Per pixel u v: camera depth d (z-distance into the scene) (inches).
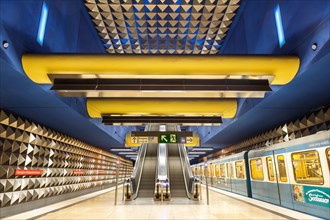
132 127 634.8
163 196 333.4
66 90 166.2
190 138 318.0
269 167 279.3
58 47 195.8
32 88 173.3
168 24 276.7
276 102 220.1
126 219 198.8
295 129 283.7
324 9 131.6
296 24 159.0
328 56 132.3
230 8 250.5
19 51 145.4
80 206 276.2
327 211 179.8
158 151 501.0
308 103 223.9
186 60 163.0
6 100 197.9
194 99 261.0
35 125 269.1
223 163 481.7
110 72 162.6
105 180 610.5
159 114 264.8
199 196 348.2
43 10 172.6
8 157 222.1
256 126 333.1
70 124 290.5
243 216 208.2
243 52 257.6
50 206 281.1
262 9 212.8
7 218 207.8
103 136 389.1
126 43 308.2
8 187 221.3
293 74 162.2
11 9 135.1
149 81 173.2
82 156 443.8
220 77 169.5
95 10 247.8
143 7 246.8
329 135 179.3
